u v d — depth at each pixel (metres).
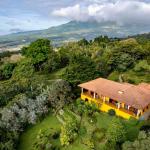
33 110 48.59
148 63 71.06
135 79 64.44
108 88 50.06
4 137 40.31
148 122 43.00
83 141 39.28
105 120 45.25
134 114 44.41
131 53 74.19
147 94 47.59
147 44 83.88
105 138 39.25
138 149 31.00
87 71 56.47
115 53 71.75
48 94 52.53
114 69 71.31
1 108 48.56
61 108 49.94
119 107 46.66
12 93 53.69
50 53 84.38
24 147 40.75
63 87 53.22
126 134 40.25
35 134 43.94
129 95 46.34
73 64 57.22
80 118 45.62
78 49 97.31
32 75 70.56
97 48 93.56
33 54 80.81
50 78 71.19
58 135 42.25
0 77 79.31
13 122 44.38
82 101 51.12
